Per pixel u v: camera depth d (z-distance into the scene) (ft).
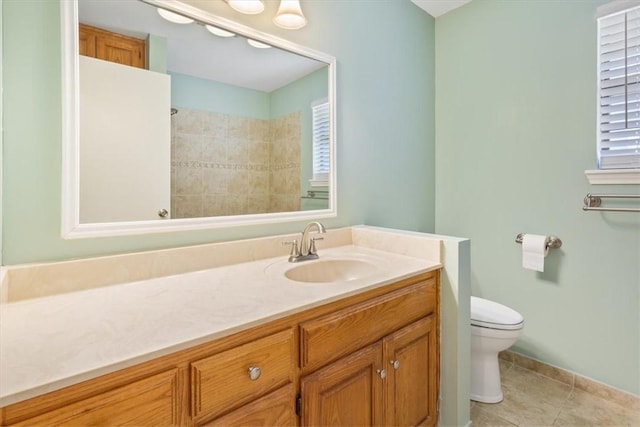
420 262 4.49
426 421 4.33
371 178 6.27
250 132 4.78
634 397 5.21
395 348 3.82
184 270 3.90
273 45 4.91
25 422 1.73
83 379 1.85
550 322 6.13
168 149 4.06
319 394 3.06
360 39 6.00
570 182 5.80
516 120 6.44
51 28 3.18
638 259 5.16
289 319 2.84
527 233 6.35
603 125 5.48
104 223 3.54
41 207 3.16
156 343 2.16
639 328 5.18
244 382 2.54
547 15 5.98
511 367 6.54
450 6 7.23
